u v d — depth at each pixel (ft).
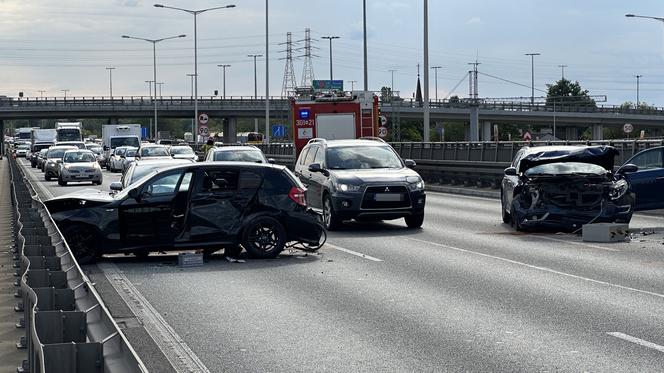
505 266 48.29
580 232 65.36
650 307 35.76
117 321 34.22
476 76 347.15
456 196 110.63
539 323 32.73
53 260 30.32
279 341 30.32
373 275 45.75
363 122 118.42
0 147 449.89
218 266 50.19
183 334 31.73
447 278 44.29
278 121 378.12
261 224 52.60
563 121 361.51
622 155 96.94
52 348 15.79
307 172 75.87
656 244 57.98
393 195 68.08
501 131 477.77
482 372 25.59
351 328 32.32
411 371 25.85
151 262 52.31
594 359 27.02
